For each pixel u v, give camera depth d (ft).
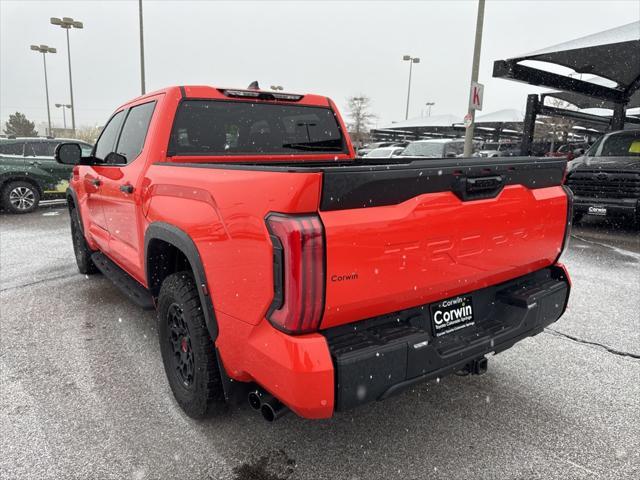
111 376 10.82
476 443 8.45
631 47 31.37
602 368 11.28
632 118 56.49
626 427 8.93
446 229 7.08
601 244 25.79
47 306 15.46
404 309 7.32
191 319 8.22
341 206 6.05
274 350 6.27
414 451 8.22
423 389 10.32
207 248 7.51
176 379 9.43
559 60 35.73
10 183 35.42
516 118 91.50
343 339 6.61
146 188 10.11
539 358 11.80
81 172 16.14
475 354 7.70
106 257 15.53
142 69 68.64
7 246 24.63
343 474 7.66
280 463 7.92
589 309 15.28
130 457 8.03
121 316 14.56
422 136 128.88
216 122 11.57
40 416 9.21
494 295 8.80
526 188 8.37
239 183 6.75
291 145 13.07
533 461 7.97
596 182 28.94
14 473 7.63
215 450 8.23
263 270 6.26
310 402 6.06
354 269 6.16
